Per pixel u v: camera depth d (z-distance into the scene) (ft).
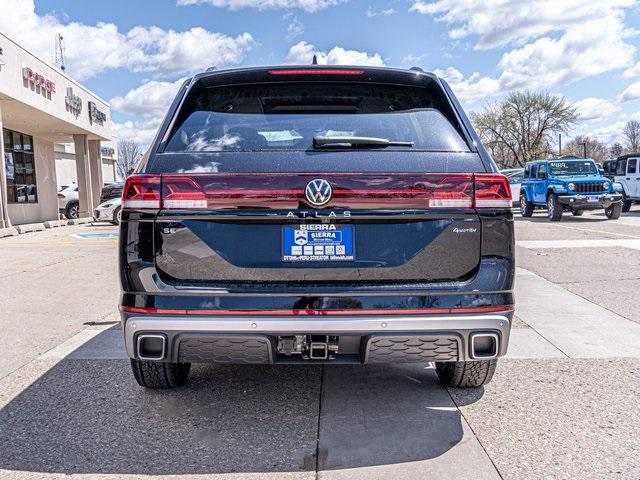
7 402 11.55
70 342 16.03
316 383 12.52
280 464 8.89
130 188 9.33
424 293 9.18
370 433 9.96
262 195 9.11
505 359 14.26
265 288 9.07
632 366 13.67
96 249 39.75
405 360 9.49
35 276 27.58
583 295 22.03
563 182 59.31
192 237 9.19
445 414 10.77
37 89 61.77
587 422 10.40
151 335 9.20
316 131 10.11
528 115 194.90
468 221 9.39
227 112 10.52
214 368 13.58
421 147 9.81
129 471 8.71
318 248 9.16
